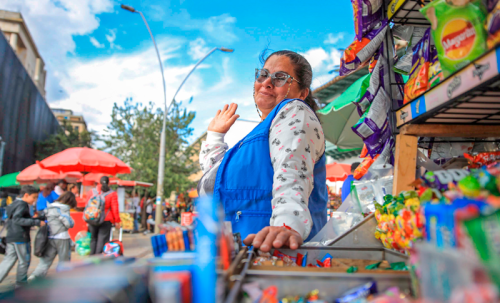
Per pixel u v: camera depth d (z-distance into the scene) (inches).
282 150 45.6
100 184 240.4
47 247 177.2
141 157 698.2
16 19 1362.0
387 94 53.2
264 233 35.2
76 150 340.8
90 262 18.5
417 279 18.6
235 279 20.6
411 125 39.3
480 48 26.5
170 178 713.6
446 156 57.9
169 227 22.9
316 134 49.3
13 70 772.0
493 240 13.7
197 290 16.9
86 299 13.5
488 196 16.8
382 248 36.1
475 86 26.9
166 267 16.9
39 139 1107.3
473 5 26.7
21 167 923.4
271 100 64.7
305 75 65.9
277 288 22.1
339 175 317.4
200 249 18.0
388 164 54.3
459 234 14.7
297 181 43.3
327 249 36.9
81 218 287.1
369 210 53.4
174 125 743.7
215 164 58.1
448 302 13.5
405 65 53.2
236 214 48.5
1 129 729.6
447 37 29.4
